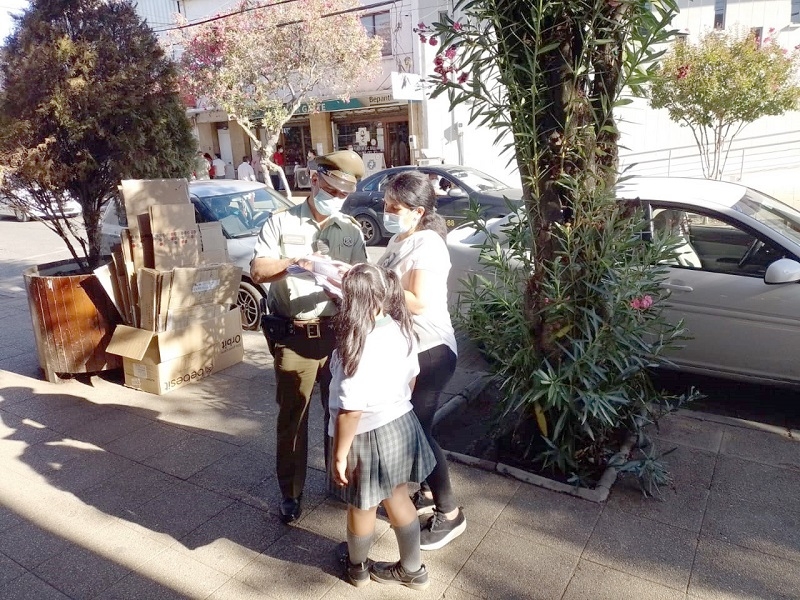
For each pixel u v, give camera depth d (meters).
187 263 5.12
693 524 3.18
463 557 3.00
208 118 24.06
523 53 3.29
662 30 3.10
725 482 3.55
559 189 3.43
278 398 3.21
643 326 3.44
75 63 5.00
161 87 5.44
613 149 3.41
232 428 4.43
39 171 4.98
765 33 18.12
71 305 5.09
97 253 5.81
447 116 18.69
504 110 3.41
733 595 2.69
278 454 3.25
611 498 3.42
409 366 2.56
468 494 3.50
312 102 17.98
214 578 2.93
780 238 4.37
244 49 15.04
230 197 7.57
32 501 3.59
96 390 5.16
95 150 5.36
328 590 2.83
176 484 3.74
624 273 3.35
